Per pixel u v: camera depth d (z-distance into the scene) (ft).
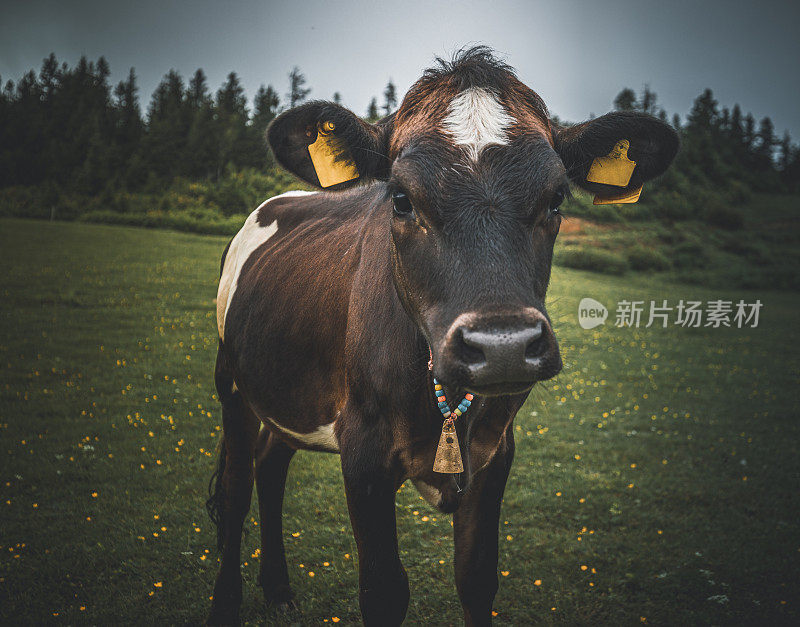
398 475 8.77
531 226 6.63
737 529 17.83
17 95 287.48
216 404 28.14
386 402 8.35
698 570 15.20
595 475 21.91
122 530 16.20
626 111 8.08
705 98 344.49
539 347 5.98
